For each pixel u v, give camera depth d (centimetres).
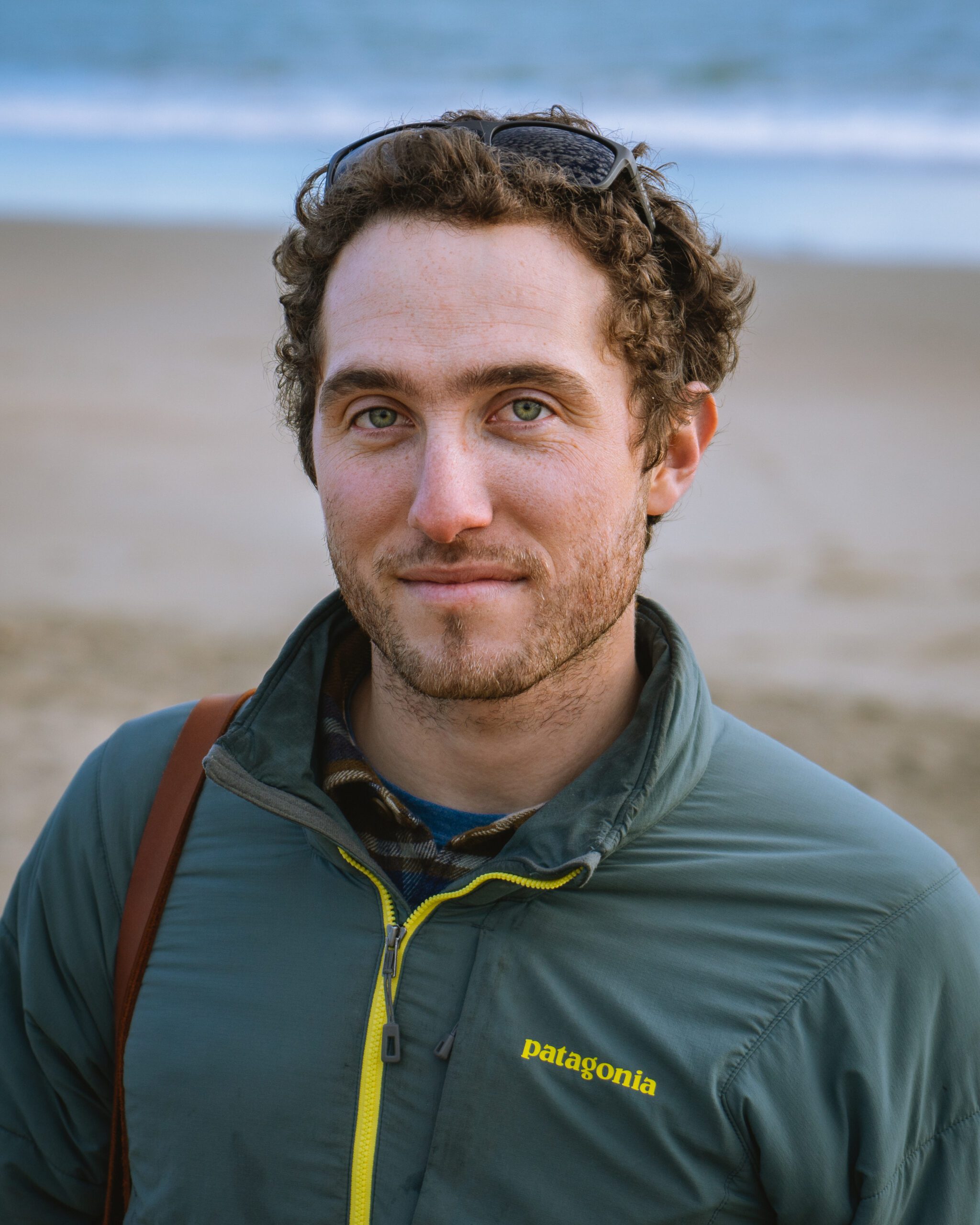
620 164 143
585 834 137
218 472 878
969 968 139
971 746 535
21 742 525
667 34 3444
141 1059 145
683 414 158
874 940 137
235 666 601
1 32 3319
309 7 3809
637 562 149
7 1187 156
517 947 137
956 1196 134
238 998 143
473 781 153
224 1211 138
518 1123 132
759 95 2848
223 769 145
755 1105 130
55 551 737
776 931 138
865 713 565
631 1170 130
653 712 144
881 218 1878
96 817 162
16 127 2494
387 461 138
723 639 643
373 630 142
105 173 2119
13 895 169
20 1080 159
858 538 784
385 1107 135
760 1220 132
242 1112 138
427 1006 137
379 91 2864
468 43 3353
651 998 134
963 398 1077
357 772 151
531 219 137
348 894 145
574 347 136
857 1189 131
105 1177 161
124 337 1195
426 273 135
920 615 677
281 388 181
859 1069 131
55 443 916
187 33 3419
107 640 624
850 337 1259
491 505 135
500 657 136
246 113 2680
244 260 1529
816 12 3703
